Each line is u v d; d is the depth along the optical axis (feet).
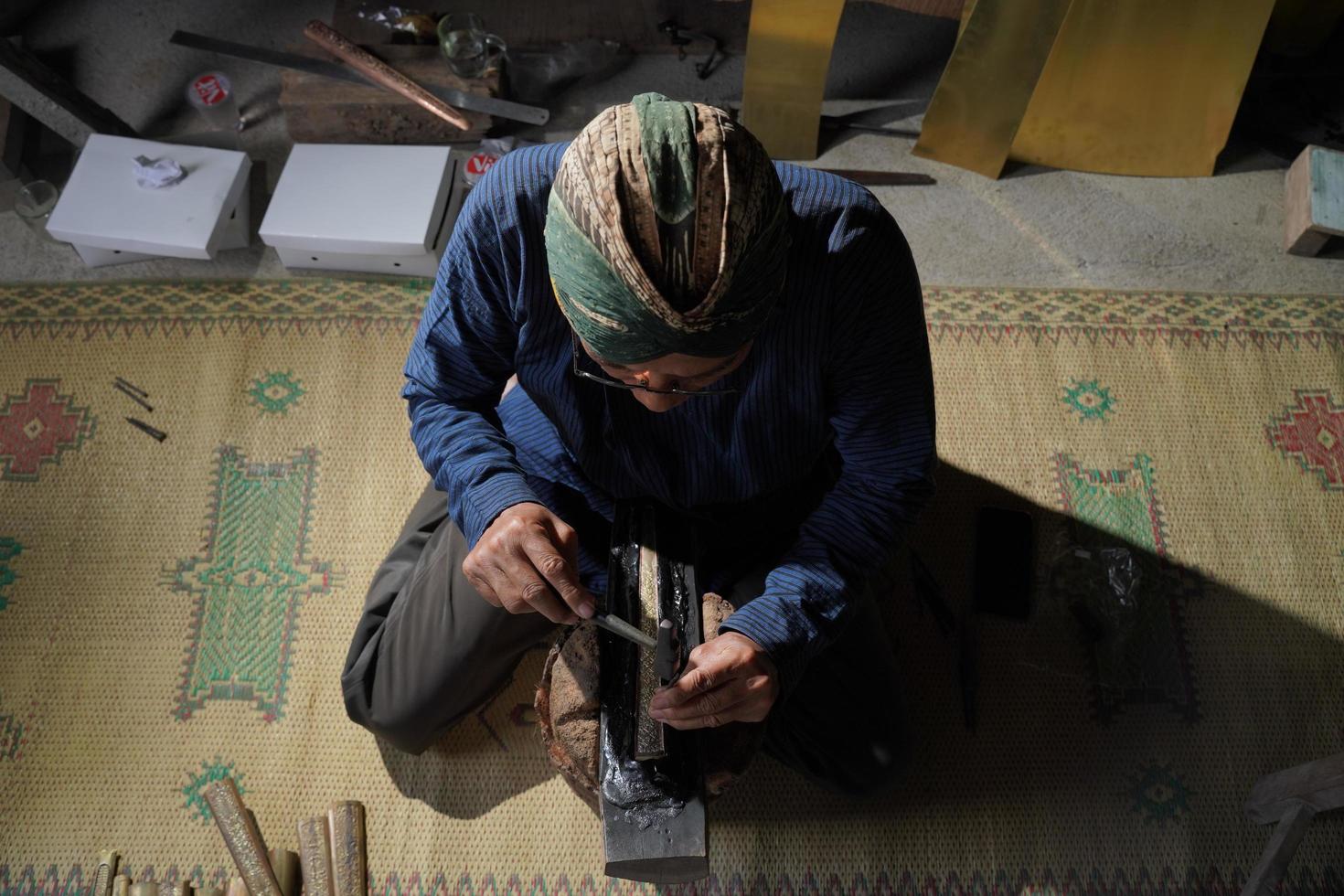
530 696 7.64
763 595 5.35
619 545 5.71
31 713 7.53
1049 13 8.83
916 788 7.40
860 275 4.54
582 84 10.63
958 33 10.09
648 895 7.07
